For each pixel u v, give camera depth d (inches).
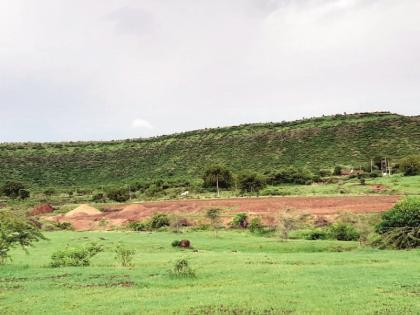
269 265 1074.7
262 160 5039.4
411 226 1473.9
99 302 714.2
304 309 654.5
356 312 635.5
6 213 1279.5
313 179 3826.3
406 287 787.4
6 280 936.9
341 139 5241.1
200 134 6235.2
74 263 1176.2
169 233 2127.2
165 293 774.5
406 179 3238.2
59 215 3078.2
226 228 2287.2
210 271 986.1
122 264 1150.3
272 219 2301.9
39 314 653.3
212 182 3917.3
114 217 2851.9
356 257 1216.8
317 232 1849.2
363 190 2989.7
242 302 695.1
